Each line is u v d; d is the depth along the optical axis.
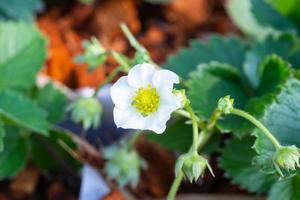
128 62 0.33
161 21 0.52
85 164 0.38
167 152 0.39
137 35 0.51
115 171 0.35
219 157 0.34
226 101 0.27
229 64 0.37
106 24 0.51
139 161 0.36
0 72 0.38
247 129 0.31
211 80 0.33
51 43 0.49
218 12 0.54
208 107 0.32
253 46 0.36
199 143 0.30
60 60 0.48
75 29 0.51
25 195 0.41
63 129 0.41
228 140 0.33
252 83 0.35
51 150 0.39
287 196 0.32
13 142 0.38
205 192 0.38
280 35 0.36
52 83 0.40
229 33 0.52
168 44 0.51
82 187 0.37
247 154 0.33
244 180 0.33
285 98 0.29
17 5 0.46
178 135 0.35
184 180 0.38
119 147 0.37
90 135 0.42
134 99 0.27
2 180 0.41
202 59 0.37
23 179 0.41
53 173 0.42
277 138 0.28
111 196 0.37
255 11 0.39
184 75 0.37
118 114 0.27
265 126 0.29
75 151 0.38
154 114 0.27
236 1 0.50
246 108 0.32
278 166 0.26
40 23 0.51
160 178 0.39
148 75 0.27
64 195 0.41
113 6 0.51
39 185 0.42
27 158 0.38
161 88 0.26
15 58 0.38
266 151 0.28
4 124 0.36
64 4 0.52
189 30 0.52
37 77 0.42
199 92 0.32
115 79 0.45
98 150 0.41
